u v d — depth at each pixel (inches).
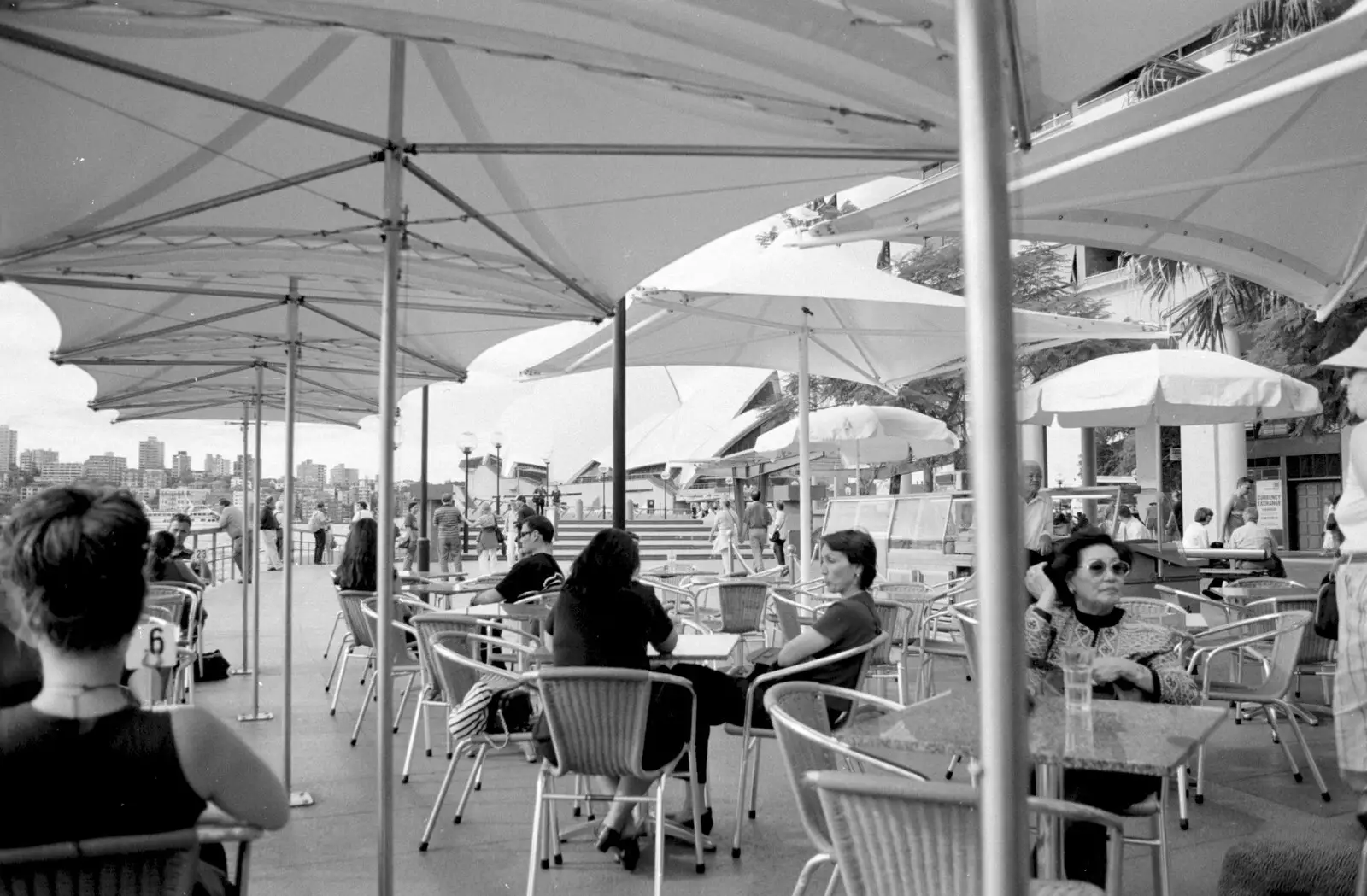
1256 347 605.0
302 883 176.4
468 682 218.7
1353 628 125.0
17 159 160.6
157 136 162.7
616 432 324.8
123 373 354.3
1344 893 115.6
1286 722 293.3
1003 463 53.8
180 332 287.7
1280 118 189.5
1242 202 227.6
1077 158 168.9
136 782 78.5
